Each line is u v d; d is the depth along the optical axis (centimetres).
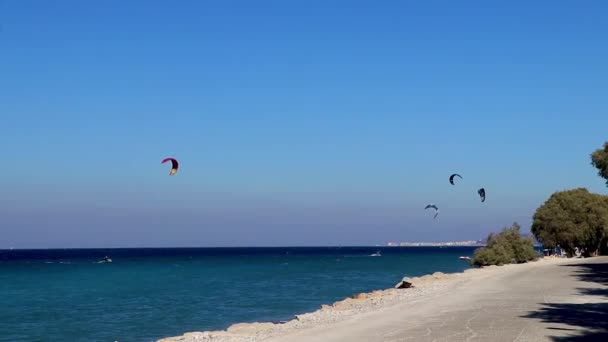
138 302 4994
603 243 9094
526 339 1884
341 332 2180
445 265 12112
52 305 4850
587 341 1842
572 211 9094
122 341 3089
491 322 2262
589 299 3042
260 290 6084
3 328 3578
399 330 2155
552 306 2758
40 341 3134
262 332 2472
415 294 3831
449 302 3078
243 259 18300
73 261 17125
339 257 19825
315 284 6881
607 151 5212
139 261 16788
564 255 9988
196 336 2492
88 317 4047
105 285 7106
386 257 19312
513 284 4119
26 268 12206
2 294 5950
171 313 4191
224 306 4581
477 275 5522
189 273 9812
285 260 16938
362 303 3612
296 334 2206
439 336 1983
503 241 8475
